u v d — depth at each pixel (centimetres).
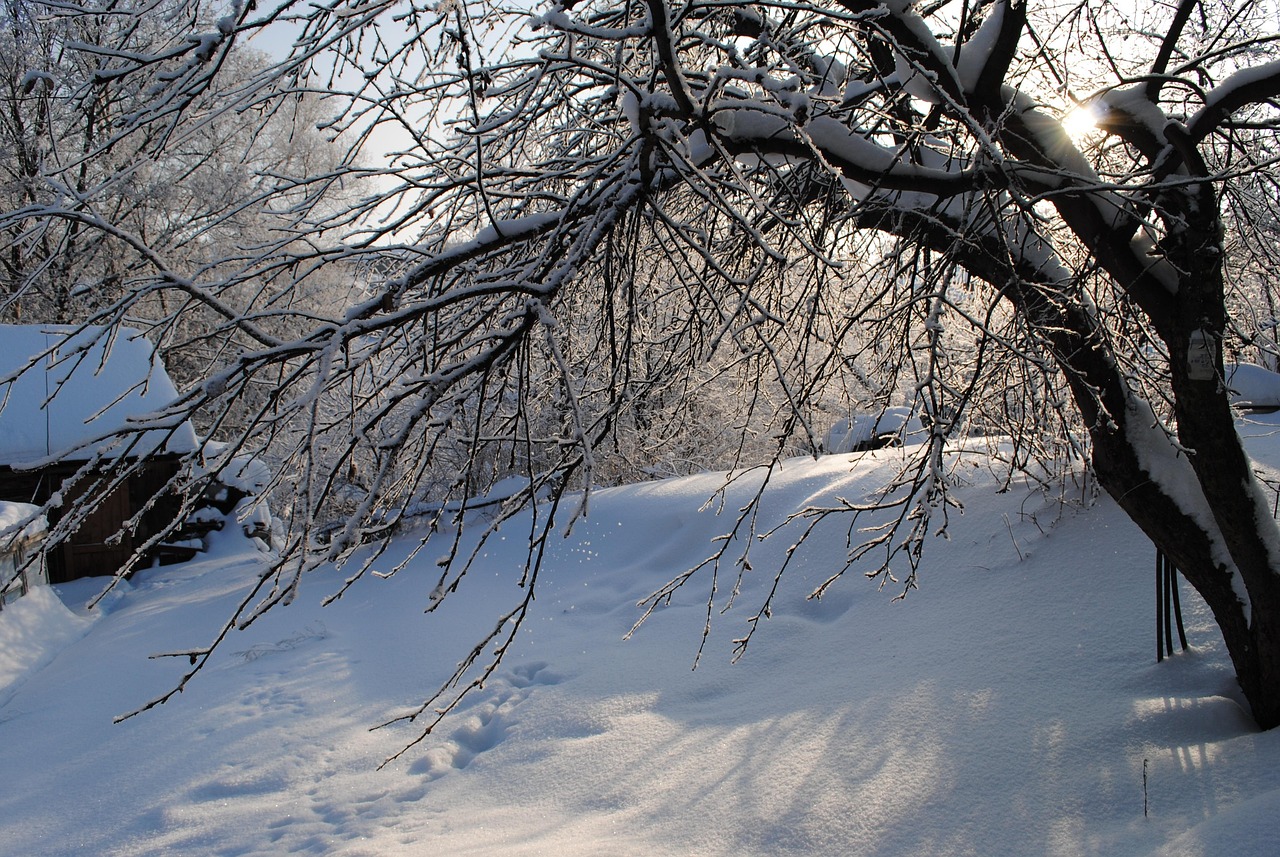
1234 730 407
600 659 746
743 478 1141
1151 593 552
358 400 352
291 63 351
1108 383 443
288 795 596
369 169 381
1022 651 539
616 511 1175
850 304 612
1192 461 411
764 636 709
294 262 351
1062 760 409
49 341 1670
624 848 415
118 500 1711
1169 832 330
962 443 844
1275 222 510
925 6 489
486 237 324
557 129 484
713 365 627
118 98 331
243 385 285
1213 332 391
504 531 1205
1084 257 535
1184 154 380
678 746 546
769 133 372
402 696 764
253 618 243
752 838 409
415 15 326
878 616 680
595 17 425
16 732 802
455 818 520
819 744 488
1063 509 703
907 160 432
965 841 369
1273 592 394
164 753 701
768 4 327
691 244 310
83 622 1251
